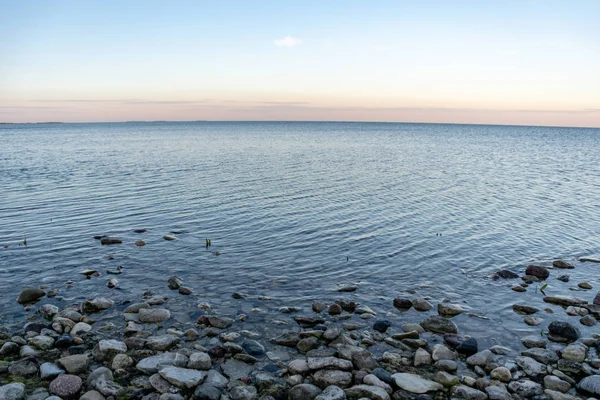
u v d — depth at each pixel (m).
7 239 17.86
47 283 13.43
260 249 17.12
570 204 27.03
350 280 14.19
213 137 117.88
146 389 7.79
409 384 8.06
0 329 10.19
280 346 9.79
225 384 8.12
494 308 12.28
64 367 8.40
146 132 172.38
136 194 27.73
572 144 108.75
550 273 15.20
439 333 10.64
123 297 12.45
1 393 7.27
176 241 17.95
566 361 9.11
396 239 18.73
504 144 102.81
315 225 20.69
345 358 9.05
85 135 137.75
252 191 29.14
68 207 23.92
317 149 71.06
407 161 52.38
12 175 35.91
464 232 20.08
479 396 7.81
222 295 12.76
